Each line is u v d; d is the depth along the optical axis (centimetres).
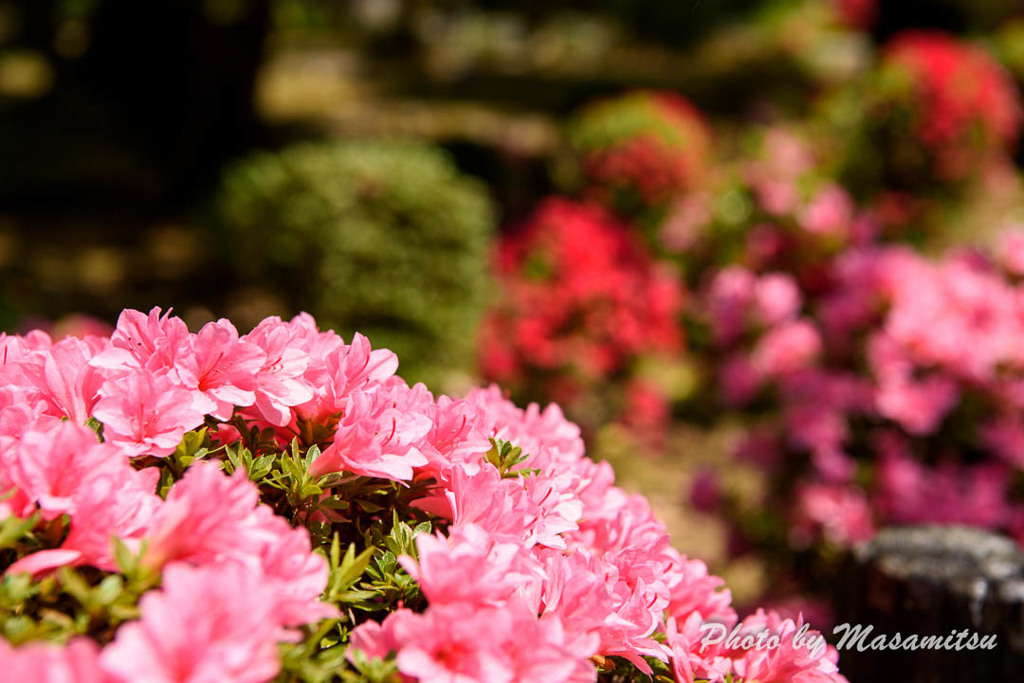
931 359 359
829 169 685
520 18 2619
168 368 118
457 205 594
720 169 697
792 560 398
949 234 794
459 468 119
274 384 121
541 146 1111
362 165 597
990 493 350
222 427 132
